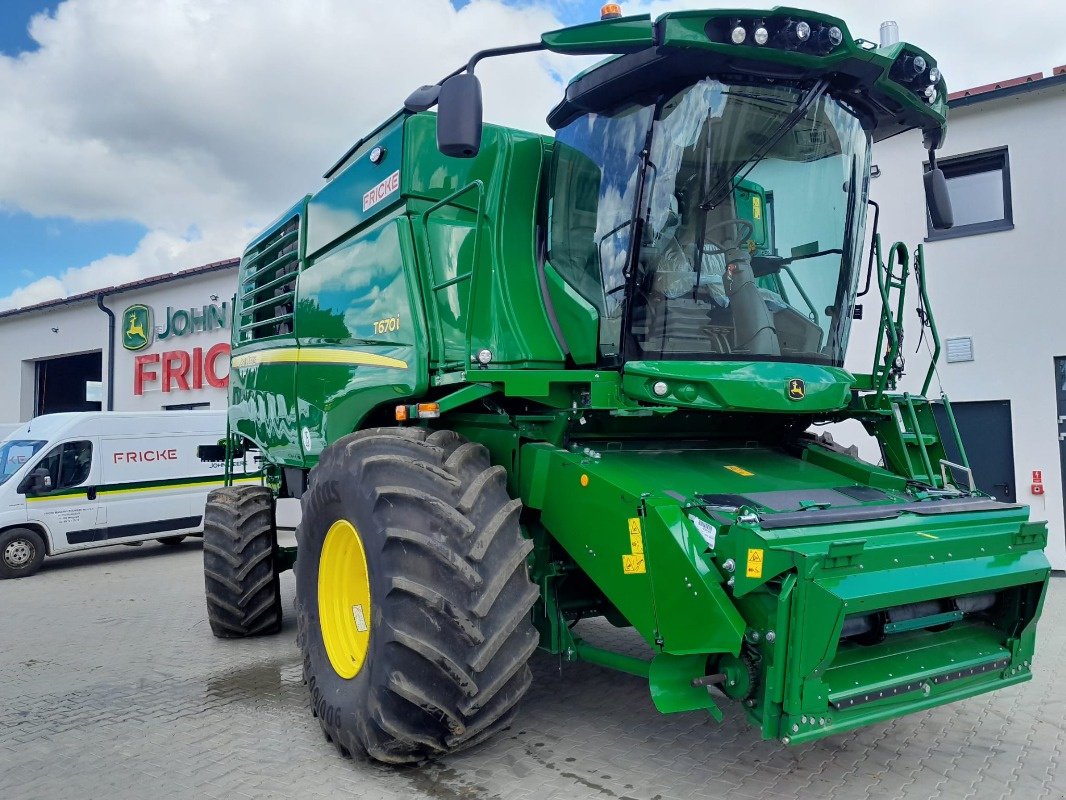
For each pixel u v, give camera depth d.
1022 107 8.80
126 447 11.56
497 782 3.51
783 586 2.78
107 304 18.73
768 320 3.90
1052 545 8.63
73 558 12.33
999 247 8.91
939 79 3.95
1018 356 8.80
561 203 4.20
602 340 3.88
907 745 3.96
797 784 3.48
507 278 4.16
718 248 3.79
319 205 5.52
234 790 3.51
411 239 4.34
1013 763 3.74
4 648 6.54
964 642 3.44
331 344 5.05
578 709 4.48
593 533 3.45
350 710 3.57
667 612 3.10
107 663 5.88
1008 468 8.94
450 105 3.31
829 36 3.46
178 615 7.72
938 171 4.31
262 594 6.40
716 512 3.13
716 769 3.64
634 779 3.53
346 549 3.93
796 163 3.92
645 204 3.66
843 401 3.84
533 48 3.40
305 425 5.34
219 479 12.29
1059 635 6.20
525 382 3.70
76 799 3.48
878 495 3.73
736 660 2.97
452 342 4.19
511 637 3.38
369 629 3.48
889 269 4.16
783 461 4.30
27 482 10.66
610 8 3.68
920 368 9.30
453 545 3.29
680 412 4.02
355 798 3.38
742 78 3.61
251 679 5.32
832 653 2.82
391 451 3.67
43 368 21.67
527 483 3.84
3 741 4.24
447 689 3.24
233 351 7.22
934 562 3.12
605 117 3.92
